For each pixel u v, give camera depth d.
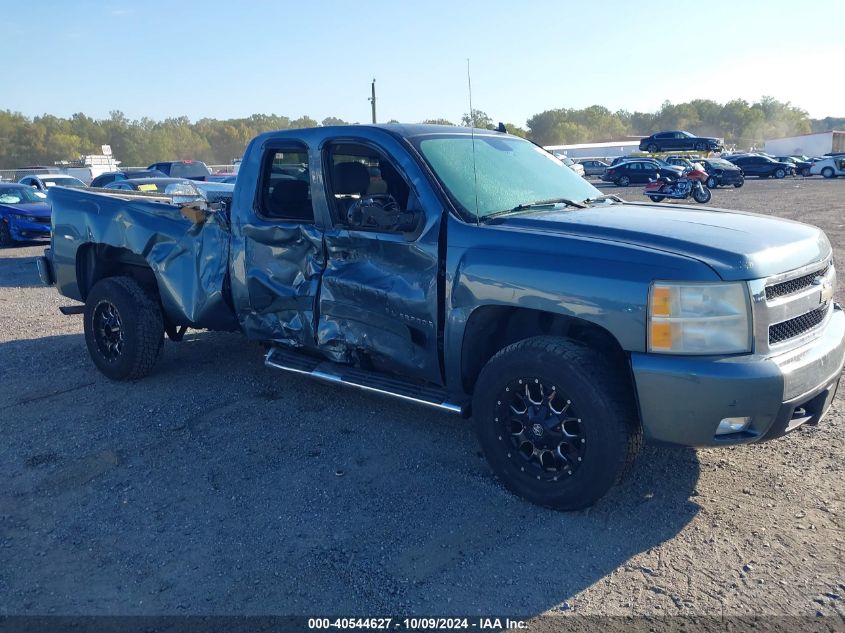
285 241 4.80
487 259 3.81
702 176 24.17
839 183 37.25
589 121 166.88
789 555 3.35
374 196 4.33
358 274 4.42
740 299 3.32
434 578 3.23
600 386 3.47
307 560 3.38
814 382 3.49
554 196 4.59
